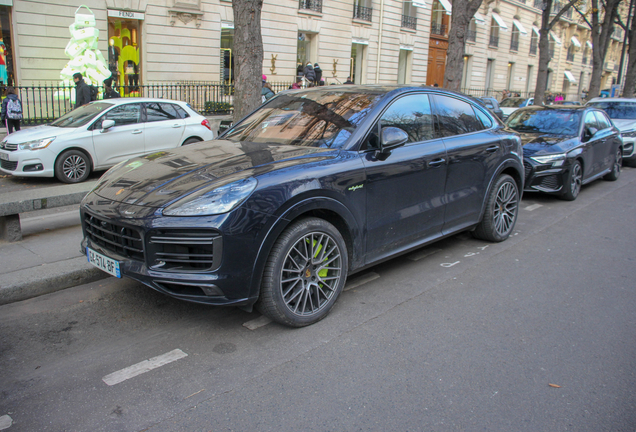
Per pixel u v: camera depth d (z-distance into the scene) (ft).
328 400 8.52
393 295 13.21
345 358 9.93
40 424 7.82
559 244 18.22
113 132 30.94
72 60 47.60
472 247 17.60
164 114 34.06
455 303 12.76
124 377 9.18
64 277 13.24
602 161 30.14
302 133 13.00
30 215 20.67
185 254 9.57
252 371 9.42
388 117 13.07
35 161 28.14
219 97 59.16
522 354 10.21
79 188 17.62
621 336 11.08
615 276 14.92
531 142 26.48
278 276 10.39
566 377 9.37
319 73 63.46
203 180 10.31
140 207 9.96
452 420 8.03
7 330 11.00
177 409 8.23
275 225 10.03
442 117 15.11
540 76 70.59
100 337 10.75
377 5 79.77
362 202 11.92
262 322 11.51
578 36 152.05
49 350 10.17
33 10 46.75
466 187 15.62
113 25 53.21
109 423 7.86
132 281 13.91
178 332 11.00
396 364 9.73
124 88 50.75
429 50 95.76
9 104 37.63
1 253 14.99
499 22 108.99
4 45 45.57
